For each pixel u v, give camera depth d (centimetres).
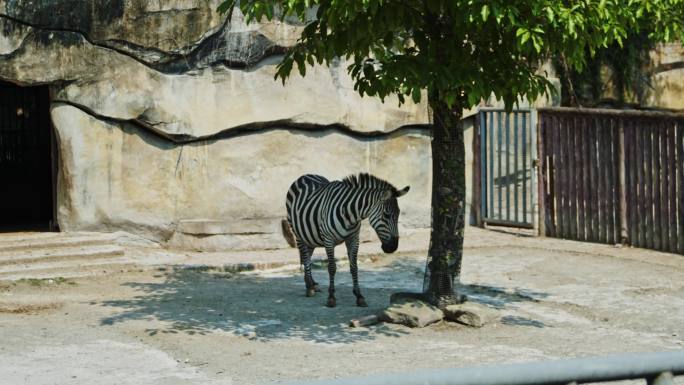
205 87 1365
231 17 1365
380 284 1181
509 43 895
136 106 1333
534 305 1063
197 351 854
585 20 847
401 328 945
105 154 1342
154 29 1331
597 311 1031
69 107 1328
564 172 1474
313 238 1062
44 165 1602
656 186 1361
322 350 861
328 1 852
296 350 860
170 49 1339
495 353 852
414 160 1528
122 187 1352
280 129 1420
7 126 1588
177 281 1191
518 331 941
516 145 1513
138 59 1333
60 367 797
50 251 1266
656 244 1370
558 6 827
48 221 1537
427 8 884
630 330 950
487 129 1562
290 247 1397
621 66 1802
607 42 908
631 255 1344
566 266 1276
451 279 978
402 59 875
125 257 1291
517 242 1449
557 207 1489
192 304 1056
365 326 953
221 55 1365
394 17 842
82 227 1342
